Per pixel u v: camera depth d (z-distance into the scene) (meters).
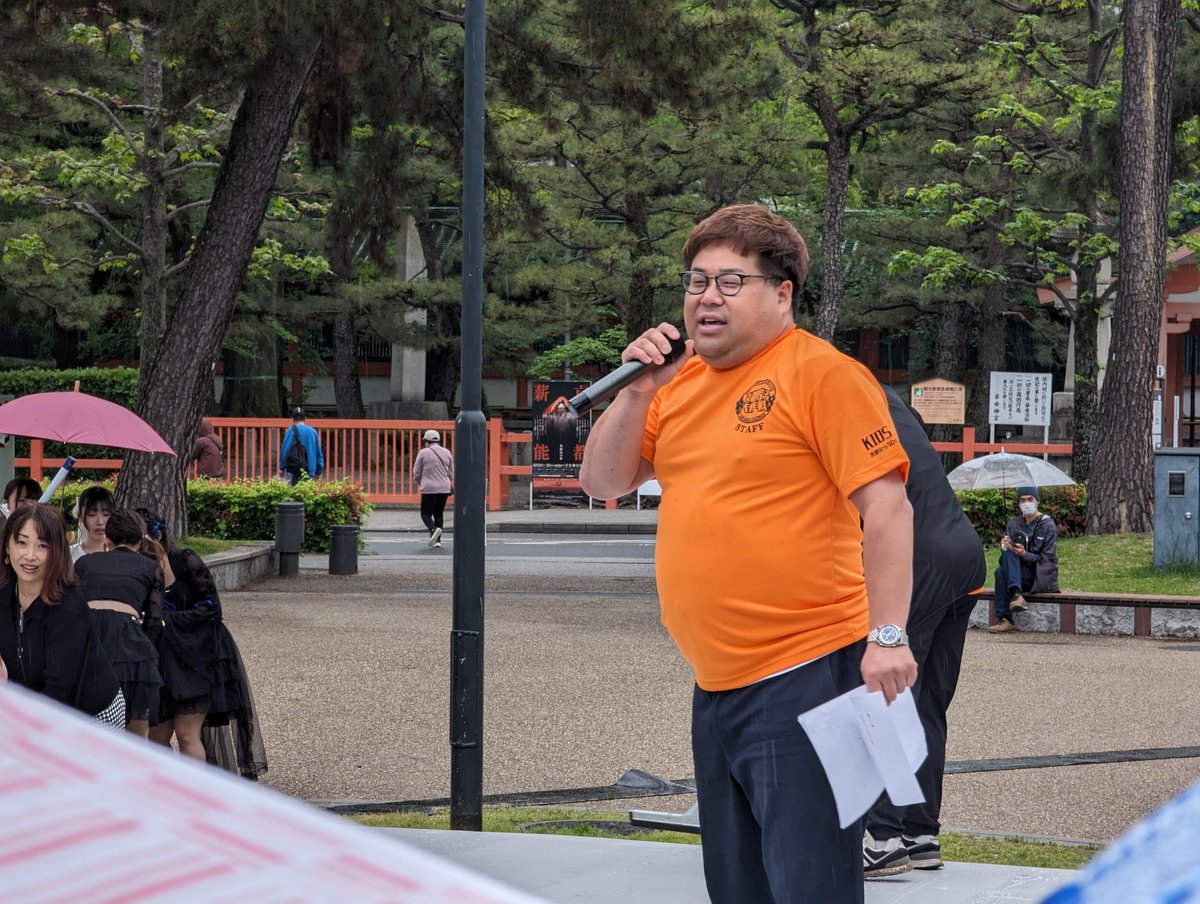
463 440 7.87
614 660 14.73
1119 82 27.69
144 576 8.87
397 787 9.70
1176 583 19.05
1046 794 9.54
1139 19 23.08
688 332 4.12
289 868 0.48
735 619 3.93
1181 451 19.77
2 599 7.39
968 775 10.11
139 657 8.66
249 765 9.41
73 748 0.54
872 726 3.67
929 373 55.06
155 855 0.46
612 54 17.70
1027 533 17.95
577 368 54.41
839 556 3.95
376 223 21.22
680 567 4.03
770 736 3.88
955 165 37.72
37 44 20.31
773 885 3.88
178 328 20.11
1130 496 22.77
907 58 29.95
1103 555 21.20
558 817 8.63
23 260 33.44
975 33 34.31
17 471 35.44
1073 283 36.06
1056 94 31.28
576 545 28.75
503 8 19.28
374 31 16.50
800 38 32.78
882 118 32.72
